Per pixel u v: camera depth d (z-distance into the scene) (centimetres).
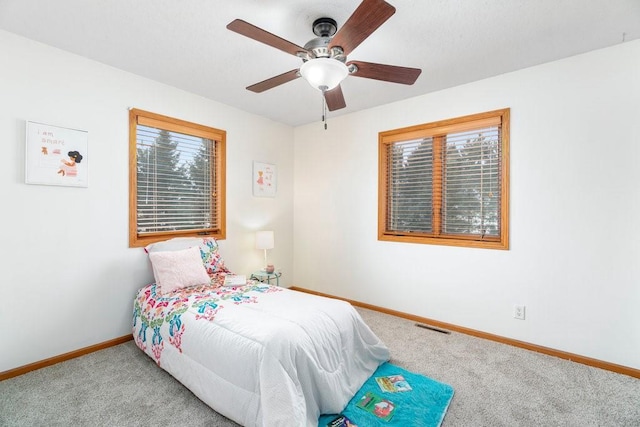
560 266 238
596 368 220
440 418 164
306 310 196
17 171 207
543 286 246
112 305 255
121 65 250
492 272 270
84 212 239
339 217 381
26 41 210
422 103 309
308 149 416
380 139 341
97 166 245
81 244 237
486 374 211
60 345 227
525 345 251
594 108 223
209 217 335
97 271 246
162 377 206
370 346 217
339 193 381
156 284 259
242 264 362
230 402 160
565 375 210
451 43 213
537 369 218
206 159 332
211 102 326
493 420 165
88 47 222
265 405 140
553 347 241
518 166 255
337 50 168
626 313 214
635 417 168
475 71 257
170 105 291
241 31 148
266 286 259
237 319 181
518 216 256
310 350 166
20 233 209
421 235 319
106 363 224
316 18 185
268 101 331
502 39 207
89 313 242
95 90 243
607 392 190
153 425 160
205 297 224
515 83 256
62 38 211
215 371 170
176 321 201
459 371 215
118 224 258
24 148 210
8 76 203
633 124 210
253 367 154
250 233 372
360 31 148
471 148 287
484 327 274
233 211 352
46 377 204
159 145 290
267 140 393
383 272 341
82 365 221
